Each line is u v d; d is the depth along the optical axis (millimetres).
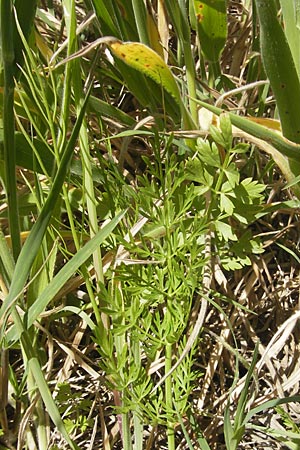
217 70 641
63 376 590
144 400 537
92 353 616
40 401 544
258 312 636
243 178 655
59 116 575
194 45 707
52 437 562
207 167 539
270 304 639
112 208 547
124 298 542
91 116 636
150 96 619
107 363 502
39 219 474
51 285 490
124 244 512
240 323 623
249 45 680
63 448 552
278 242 654
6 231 615
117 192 564
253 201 551
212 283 612
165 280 561
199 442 529
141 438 525
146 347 543
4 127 491
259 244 572
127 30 624
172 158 525
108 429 586
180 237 559
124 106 693
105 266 580
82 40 672
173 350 573
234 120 537
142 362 602
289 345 623
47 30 688
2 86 536
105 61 654
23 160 570
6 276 513
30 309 498
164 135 588
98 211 597
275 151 558
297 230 653
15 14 485
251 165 647
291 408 591
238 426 501
